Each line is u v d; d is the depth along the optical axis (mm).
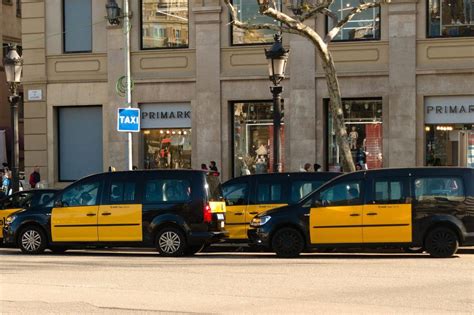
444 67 27641
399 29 27969
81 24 31453
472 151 27672
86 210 19344
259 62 29406
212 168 27594
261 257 18453
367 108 28625
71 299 11961
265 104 29703
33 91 31828
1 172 35469
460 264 16062
